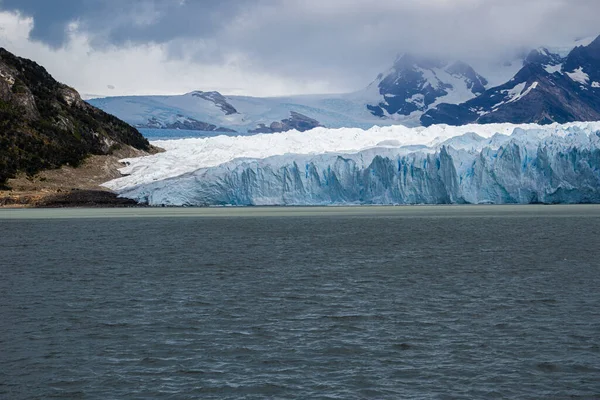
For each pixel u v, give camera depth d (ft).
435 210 519.19
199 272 167.43
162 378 82.28
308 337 99.96
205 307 121.60
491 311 116.98
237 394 77.30
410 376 82.74
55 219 398.62
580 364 86.33
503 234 277.44
